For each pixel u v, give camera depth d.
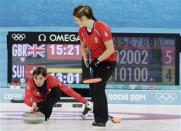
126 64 22.12
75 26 22.20
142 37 22.16
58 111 18.92
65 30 22.11
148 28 22.25
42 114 14.91
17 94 22.23
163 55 22.16
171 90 22.14
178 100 22.20
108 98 22.16
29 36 22.19
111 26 22.30
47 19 22.47
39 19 22.48
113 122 15.32
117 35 22.16
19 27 22.30
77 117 16.88
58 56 22.06
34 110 14.91
